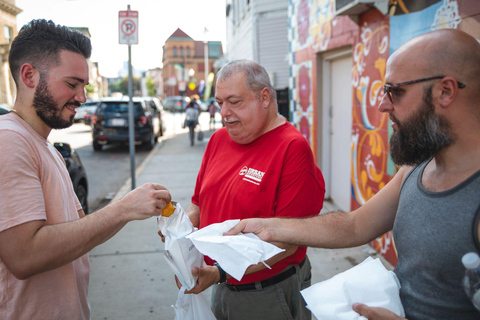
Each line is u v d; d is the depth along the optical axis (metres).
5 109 3.57
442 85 1.01
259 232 1.41
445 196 1.03
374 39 3.63
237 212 1.75
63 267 1.39
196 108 13.04
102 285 3.47
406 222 1.14
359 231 1.41
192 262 1.46
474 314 0.99
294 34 6.41
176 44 70.12
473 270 0.89
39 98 1.36
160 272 3.71
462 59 1.00
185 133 17.50
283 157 1.68
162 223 1.46
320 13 5.07
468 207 0.97
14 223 1.16
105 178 8.32
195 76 71.00
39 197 1.24
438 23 2.61
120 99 11.93
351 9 3.68
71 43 1.39
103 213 1.32
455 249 0.98
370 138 3.82
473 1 2.26
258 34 11.41
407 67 1.06
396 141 1.14
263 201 1.71
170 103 39.09
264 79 1.76
